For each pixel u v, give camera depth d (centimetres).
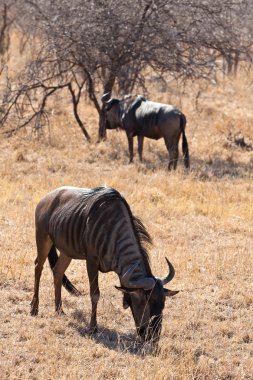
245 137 5784
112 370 1883
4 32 8488
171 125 4488
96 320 2175
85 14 5056
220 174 4509
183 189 3944
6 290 2450
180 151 5138
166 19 5125
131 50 5081
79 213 2067
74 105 5231
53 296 2414
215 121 6103
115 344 2064
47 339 2048
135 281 1872
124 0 5072
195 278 2641
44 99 5178
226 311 2380
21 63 7344
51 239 2177
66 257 2217
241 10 5469
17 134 5256
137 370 1870
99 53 5097
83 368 1898
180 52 5178
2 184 3872
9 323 2172
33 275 2595
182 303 2402
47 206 2188
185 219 3481
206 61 5384
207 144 5366
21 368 1869
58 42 5044
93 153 4853
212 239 3197
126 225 1998
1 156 4697
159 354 1969
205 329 2214
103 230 2002
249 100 7156
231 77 7956
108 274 2659
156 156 4962
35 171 4356
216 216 3556
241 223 3469
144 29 5031
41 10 5719
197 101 6575
